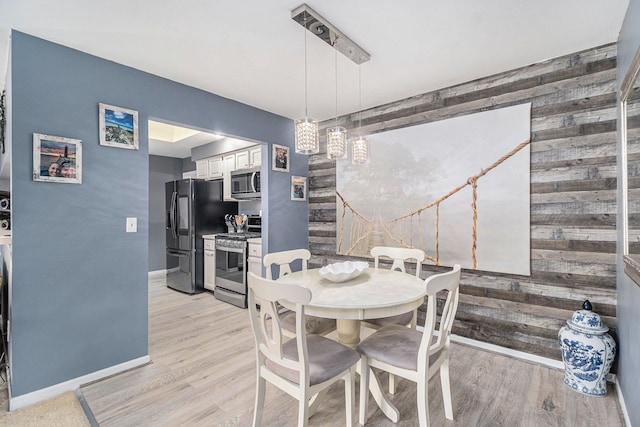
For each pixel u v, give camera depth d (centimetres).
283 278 218
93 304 214
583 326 197
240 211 512
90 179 213
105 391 201
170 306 389
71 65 208
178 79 262
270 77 261
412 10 175
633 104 159
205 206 465
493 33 198
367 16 180
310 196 402
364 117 345
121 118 229
